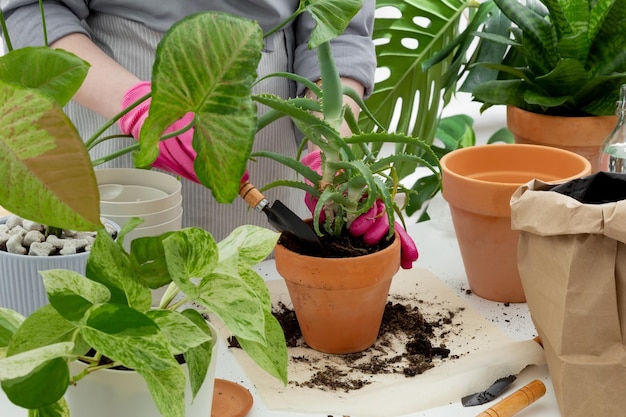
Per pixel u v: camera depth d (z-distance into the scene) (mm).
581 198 769
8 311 537
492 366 784
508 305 951
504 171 997
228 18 439
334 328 819
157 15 1067
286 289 970
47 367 451
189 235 521
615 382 710
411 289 974
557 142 1159
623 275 697
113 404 546
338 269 774
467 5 1438
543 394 752
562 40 1159
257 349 562
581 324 711
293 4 1127
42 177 404
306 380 784
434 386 760
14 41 1029
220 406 721
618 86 1149
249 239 584
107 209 859
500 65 1215
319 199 768
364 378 791
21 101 393
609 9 1114
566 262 709
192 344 497
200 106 448
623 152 978
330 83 742
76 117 1150
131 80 961
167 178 936
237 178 453
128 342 458
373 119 814
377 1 1428
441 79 1451
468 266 963
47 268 749
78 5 1068
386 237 835
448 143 1788
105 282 507
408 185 2273
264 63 1102
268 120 743
